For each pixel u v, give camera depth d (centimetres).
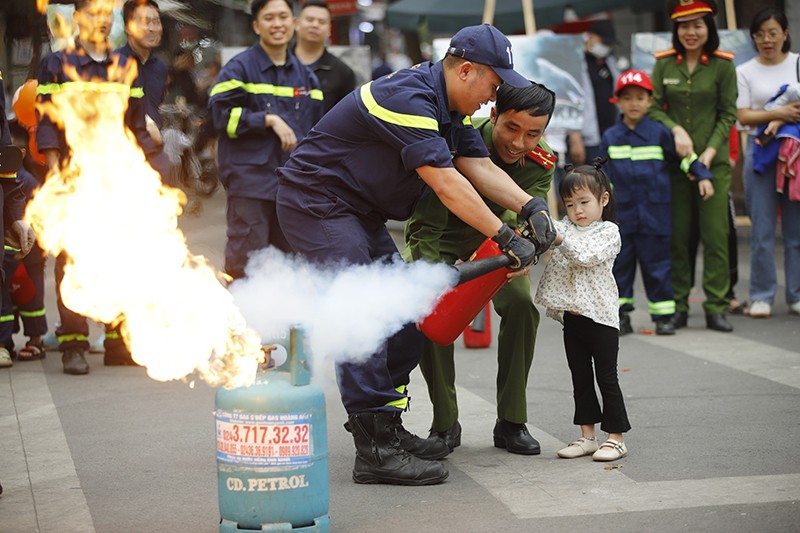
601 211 647
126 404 805
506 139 636
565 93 1493
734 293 1183
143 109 916
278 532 488
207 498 585
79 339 920
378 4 3491
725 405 773
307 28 1095
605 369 643
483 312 1014
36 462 659
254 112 910
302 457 489
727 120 1060
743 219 1648
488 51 580
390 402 606
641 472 618
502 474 623
